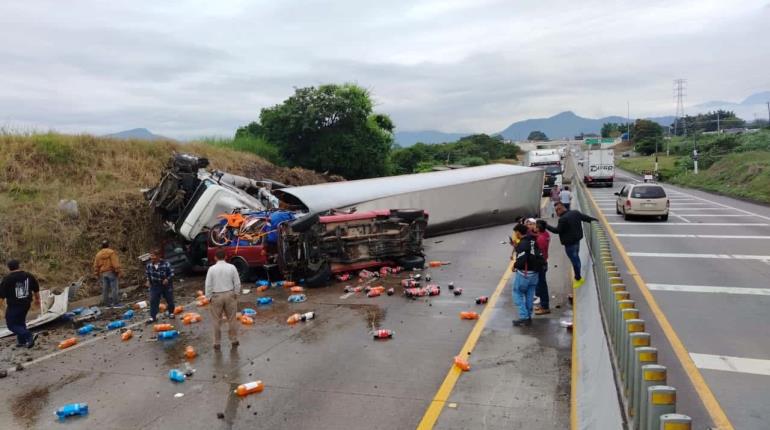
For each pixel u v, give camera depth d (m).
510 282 13.55
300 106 36.41
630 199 24.44
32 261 14.29
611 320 6.73
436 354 8.55
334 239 13.99
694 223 23.44
